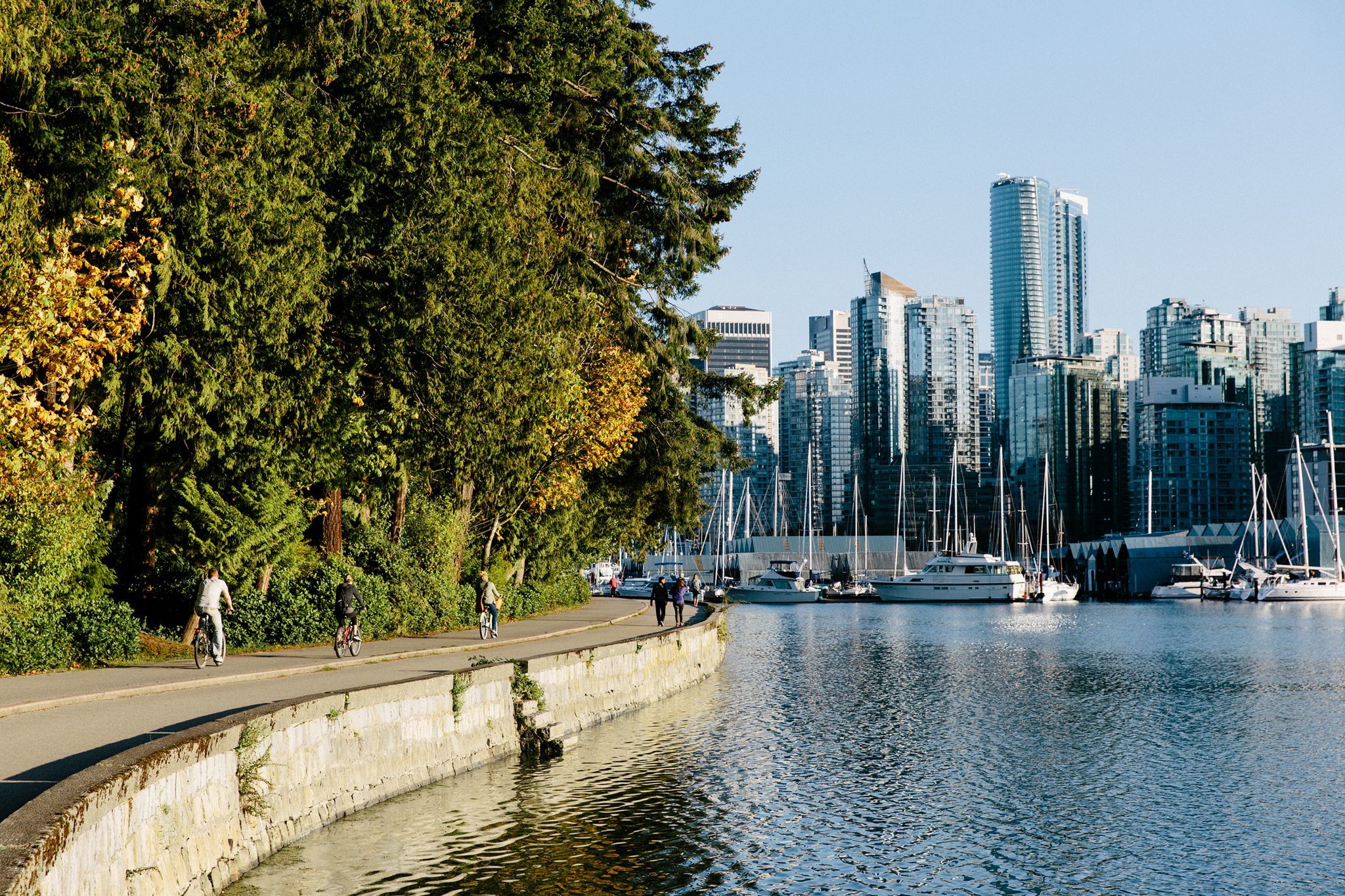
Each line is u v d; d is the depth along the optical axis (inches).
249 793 609.6
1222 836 792.3
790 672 1987.0
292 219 1033.5
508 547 2297.0
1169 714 1445.6
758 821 796.6
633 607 2972.4
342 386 1202.6
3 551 939.3
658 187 1866.4
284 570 1330.0
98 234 901.8
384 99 1138.0
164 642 1114.1
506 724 987.9
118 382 1035.3
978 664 2209.6
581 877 641.0
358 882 606.5
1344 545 6402.6
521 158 1437.0
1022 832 796.6
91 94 860.0
